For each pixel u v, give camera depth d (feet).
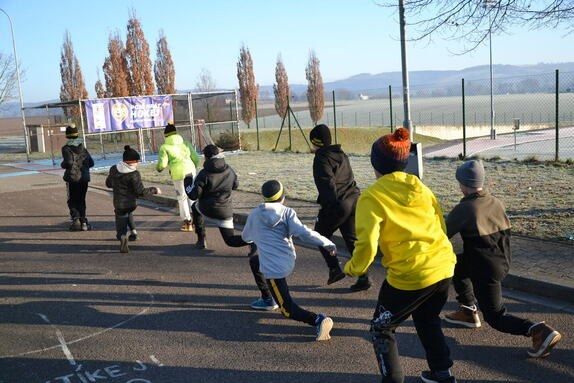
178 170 28.68
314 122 146.72
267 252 14.75
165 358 13.92
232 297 18.49
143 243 26.81
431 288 10.48
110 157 80.89
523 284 17.38
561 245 20.59
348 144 128.77
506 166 43.16
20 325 16.49
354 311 16.67
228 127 93.50
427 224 10.73
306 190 37.88
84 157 29.68
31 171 66.69
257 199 35.68
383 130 144.25
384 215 10.56
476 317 14.92
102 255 24.73
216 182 20.94
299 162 57.47
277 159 61.46
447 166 45.83
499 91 125.18
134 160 24.43
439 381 11.33
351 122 222.07
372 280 19.56
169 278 20.86
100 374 13.15
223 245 25.82
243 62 144.87
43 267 22.95
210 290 19.29
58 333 15.79
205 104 75.25
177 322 16.38
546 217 24.73
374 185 10.96
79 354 14.34
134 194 24.66
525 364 12.73
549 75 57.88
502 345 13.79
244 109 147.23
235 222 30.83
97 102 61.26
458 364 12.89
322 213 18.25
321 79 145.38
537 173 38.47
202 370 13.19
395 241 10.58
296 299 17.85
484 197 12.71
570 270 17.75
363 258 10.60
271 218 14.58
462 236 12.96
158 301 18.30
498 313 13.05
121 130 63.46
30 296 19.22
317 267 21.38
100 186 49.16
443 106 345.31
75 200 30.14
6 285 20.57
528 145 102.42
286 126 176.76
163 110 66.49
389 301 10.77
